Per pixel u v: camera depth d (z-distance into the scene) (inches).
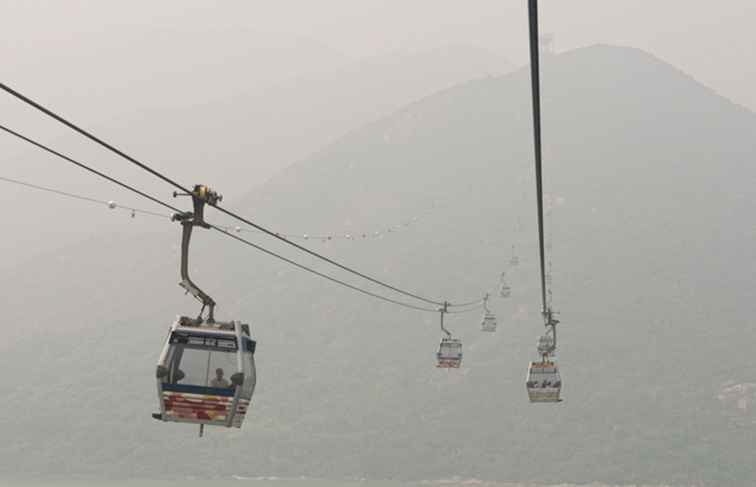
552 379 2824.8
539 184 1289.4
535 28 755.4
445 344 3659.0
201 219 1117.1
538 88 890.1
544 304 2864.2
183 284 1107.9
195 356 1091.9
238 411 1103.0
